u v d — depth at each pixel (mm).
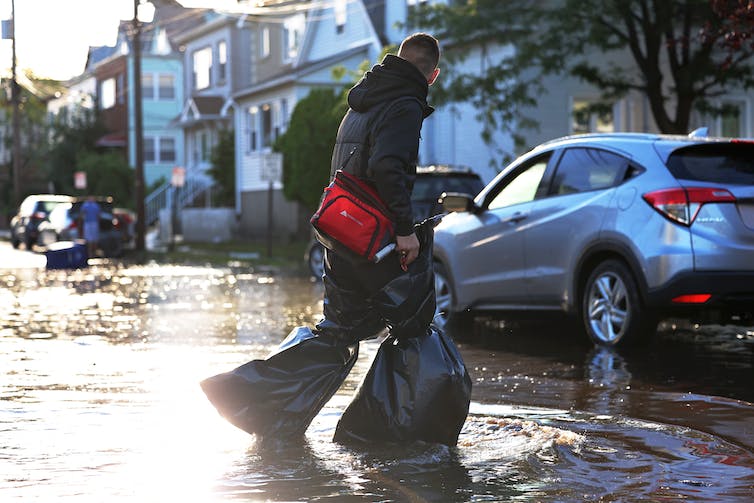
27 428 13984
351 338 13156
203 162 130875
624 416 15016
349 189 12562
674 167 22516
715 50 61062
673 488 10844
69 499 10398
